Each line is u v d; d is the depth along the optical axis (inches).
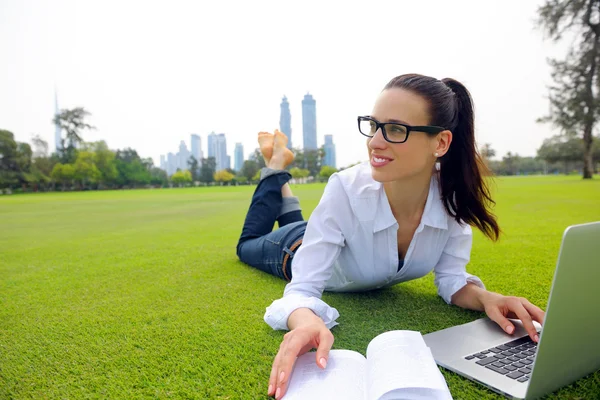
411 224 58.8
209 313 66.2
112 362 49.6
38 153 1803.6
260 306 69.2
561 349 35.1
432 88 48.3
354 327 58.2
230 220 230.7
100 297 77.4
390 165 49.3
